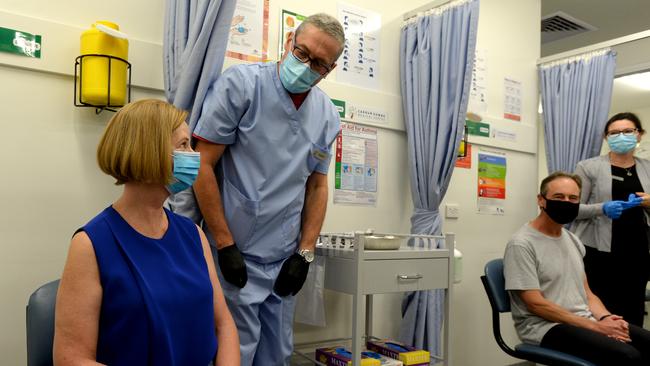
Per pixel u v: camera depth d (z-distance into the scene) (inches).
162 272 38.7
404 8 101.1
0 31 57.7
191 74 59.7
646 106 192.7
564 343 71.5
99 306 35.8
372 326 92.6
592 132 113.7
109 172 38.3
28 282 60.0
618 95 193.8
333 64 57.4
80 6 64.0
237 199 57.9
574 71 117.9
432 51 91.9
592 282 99.0
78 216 63.4
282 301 60.8
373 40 95.4
